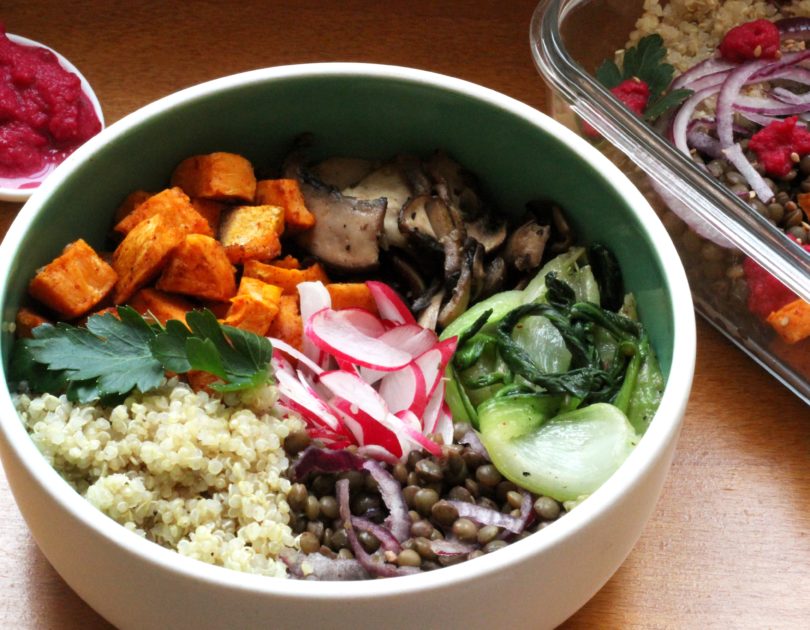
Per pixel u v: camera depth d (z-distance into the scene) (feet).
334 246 1.83
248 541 1.61
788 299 1.85
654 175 1.90
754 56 2.04
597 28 2.05
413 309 1.81
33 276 1.72
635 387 1.72
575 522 1.51
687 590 1.74
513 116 1.81
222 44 2.13
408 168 1.89
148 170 1.82
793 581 1.75
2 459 1.59
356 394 1.71
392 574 1.60
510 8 2.18
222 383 1.66
